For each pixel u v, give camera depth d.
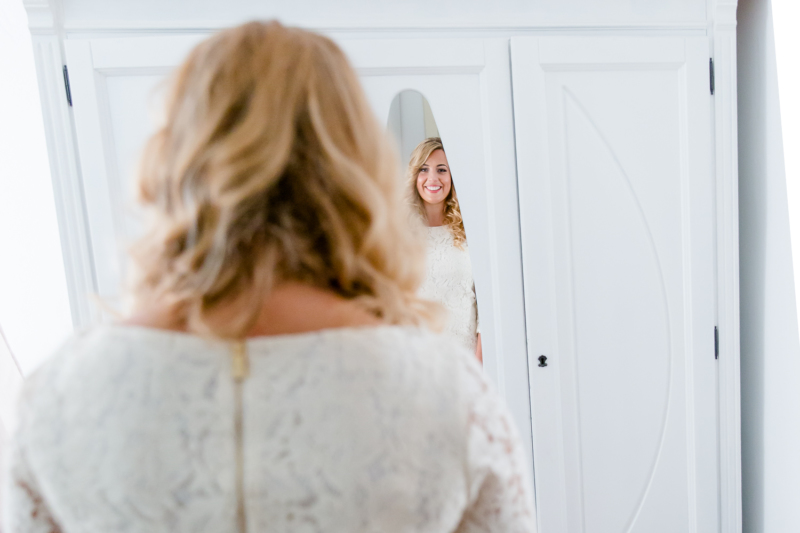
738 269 1.68
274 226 0.46
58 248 1.68
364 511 0.42
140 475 0.40
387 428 0.44
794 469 1.61
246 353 0.43
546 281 1.61
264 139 0.44
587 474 1.68
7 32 1.57
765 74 1.61
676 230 1.64
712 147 1.63
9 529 0.45
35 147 1.64
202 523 0.41
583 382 1.65
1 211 1.62
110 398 0.41
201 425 0.41
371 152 0.50
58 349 0.46
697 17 1.59
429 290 1.59
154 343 0.43
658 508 1.72
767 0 1.58
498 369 1.63
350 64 0.52
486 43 1.53
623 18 1.57
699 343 1.67
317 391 0.43
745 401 1.79
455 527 0.51
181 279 0.45
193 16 1.44
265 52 0.47
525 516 0.52
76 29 1.40
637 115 1.60
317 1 1.48
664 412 1.69
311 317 0.46
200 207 0.44
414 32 1.52
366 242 0.48
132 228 1.46
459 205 1.58
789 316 1.58
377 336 0.46
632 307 1.65
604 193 1.61
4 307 1.63
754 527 1.78
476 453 0.48
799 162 1.50
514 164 1.58
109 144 1.43
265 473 0.41
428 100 1.53
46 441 0.42
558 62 1.54
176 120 0.46
